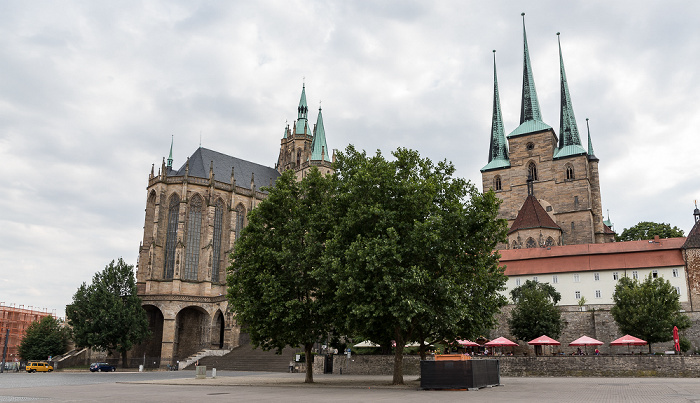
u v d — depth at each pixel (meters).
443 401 27.25
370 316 42.97
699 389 36.28
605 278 94.81
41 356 123.25
